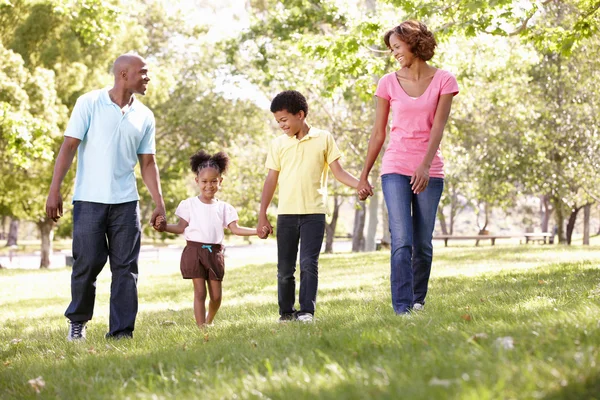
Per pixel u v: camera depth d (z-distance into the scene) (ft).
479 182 101.60
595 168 90.89
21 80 73.87
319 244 18.65
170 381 9.88
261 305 26.20
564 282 24.00
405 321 13.96
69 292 46.52
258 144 109.70
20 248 186.09
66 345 16.22
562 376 6.93
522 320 12.21
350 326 14.52
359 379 8.00
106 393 9.52
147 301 35.27
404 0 37.86
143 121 17.88
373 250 89.51
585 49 79.00
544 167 96.94
